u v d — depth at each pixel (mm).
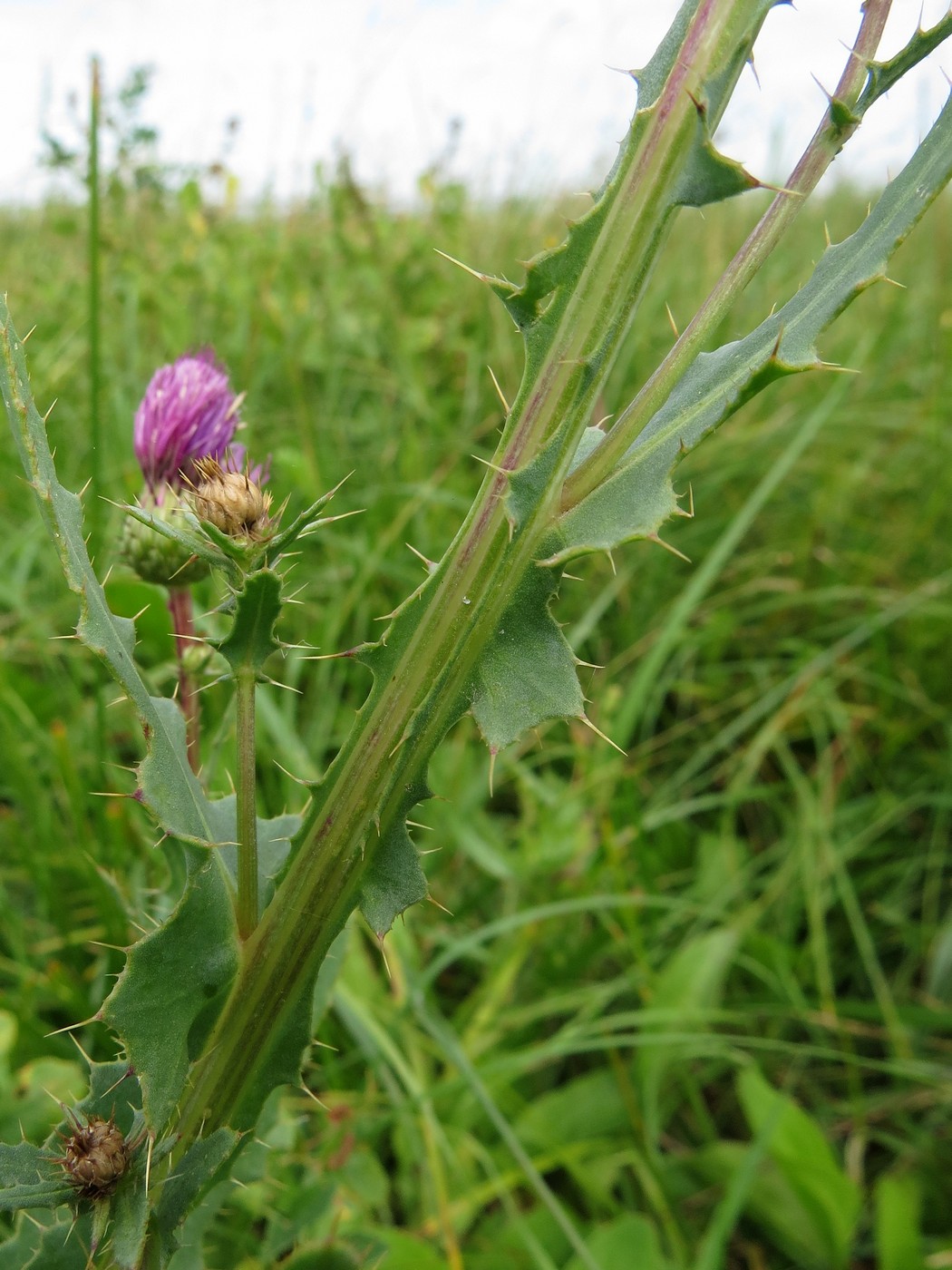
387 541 486
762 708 486
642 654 535
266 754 420
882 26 134
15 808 417
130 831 330
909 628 552
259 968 139
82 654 424
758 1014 406
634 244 128
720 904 419
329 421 609
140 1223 130
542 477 130
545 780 472
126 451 538
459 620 134
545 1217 315
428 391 674
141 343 655
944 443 627
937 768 500
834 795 491
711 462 639
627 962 417
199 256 708
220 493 141
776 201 135
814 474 650
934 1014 384
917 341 759
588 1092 358
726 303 135
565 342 130
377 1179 306
